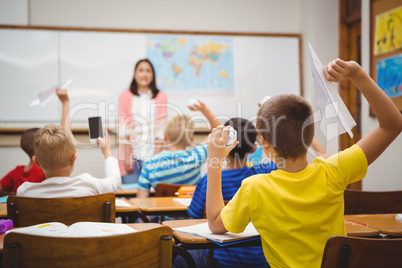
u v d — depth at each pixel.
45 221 1.51
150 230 0.98
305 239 1.11
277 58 5.16
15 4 4.56
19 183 2.59
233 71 5.07
